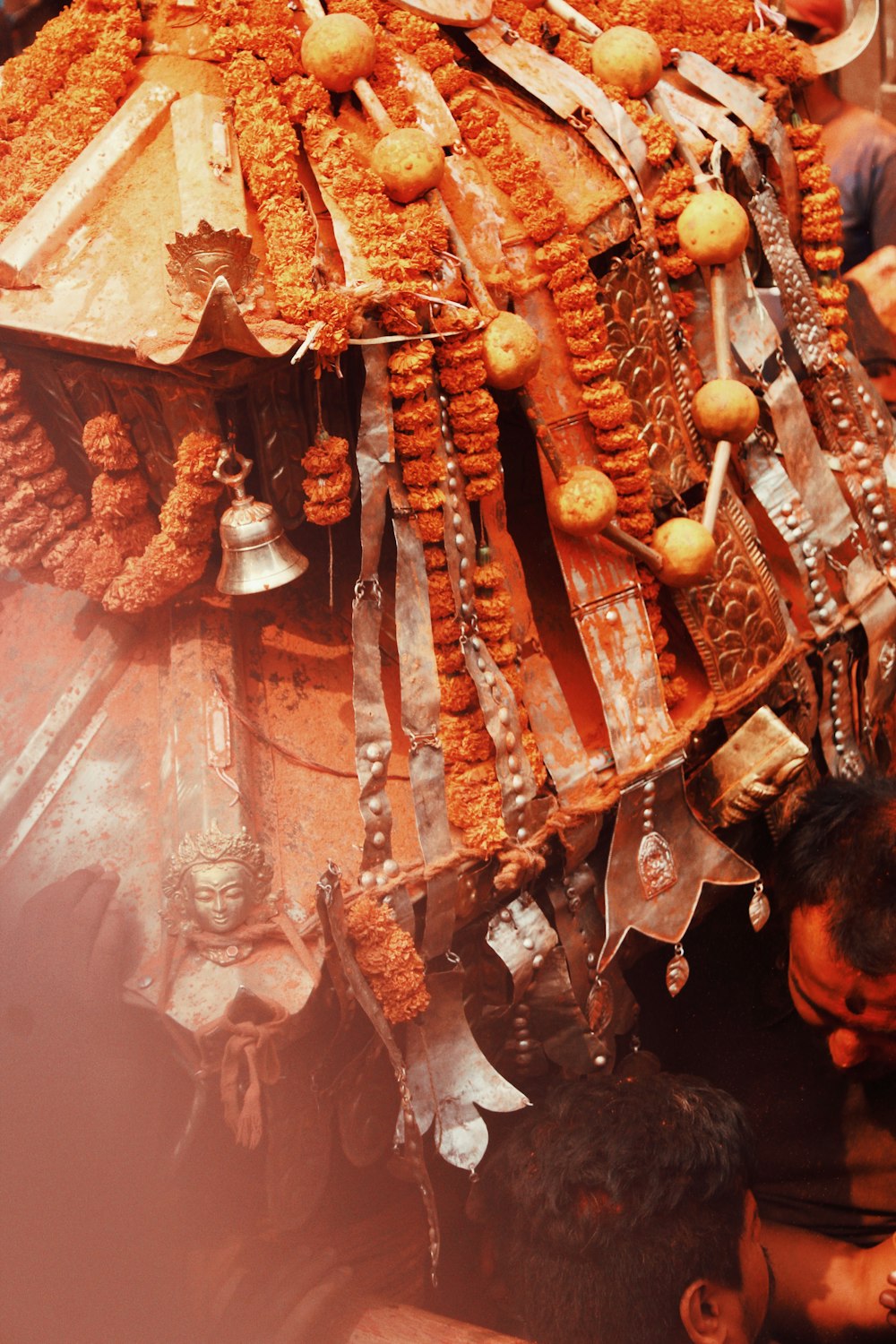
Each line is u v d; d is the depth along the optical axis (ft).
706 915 4.63
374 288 3.49
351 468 3.97
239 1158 3.91
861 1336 4.23
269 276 3.58
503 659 3.93
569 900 4.07
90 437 3.75
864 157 7.30
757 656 4.48
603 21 4.59
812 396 4.96
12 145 3.96
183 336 3.45
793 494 4.62
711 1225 3.46
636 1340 3.40
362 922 3.57
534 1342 3.60
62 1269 3.36
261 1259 3.74
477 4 4.27
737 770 4.40
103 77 3.87
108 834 3.95
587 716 4.37
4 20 5.28
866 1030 4.17
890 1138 4.59
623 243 4.25
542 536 4.51
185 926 3.67
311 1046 3.71
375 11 4.05
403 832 3.93
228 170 3.76
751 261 4.87
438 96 4.03
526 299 4.05
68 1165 3.48
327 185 3.71
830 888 4.06
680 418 4.39
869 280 6.75
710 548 4.20
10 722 4.19
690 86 4.64
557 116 4.24
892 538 5.08
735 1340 3.50
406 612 3.75
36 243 3.67
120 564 4.00
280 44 3.85
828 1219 4.64
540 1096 4.41
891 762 5.34
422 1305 4.15
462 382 3.76
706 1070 4.92
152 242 3.71
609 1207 3.43
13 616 4.48
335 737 4.11
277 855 3.83
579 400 4.12
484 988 4.06
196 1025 3.51
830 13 5.12
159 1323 3.44
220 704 3.98
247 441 3.82
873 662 4.92
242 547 3.70
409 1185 4.32
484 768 3.88
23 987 3.58
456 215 3.96
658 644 4.32
